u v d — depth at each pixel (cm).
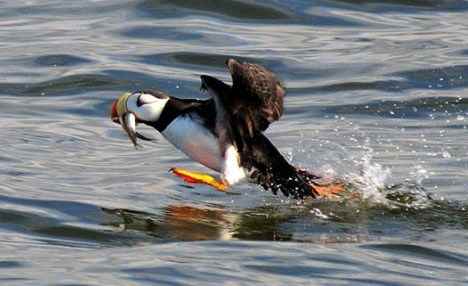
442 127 1652
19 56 1942
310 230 1252
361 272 1105
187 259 1130
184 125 1262
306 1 2209
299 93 1806
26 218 1272
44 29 2086
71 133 1616
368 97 1778
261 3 2175
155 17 2136
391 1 2234
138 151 1542
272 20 2142
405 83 1838
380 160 1491
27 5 2208
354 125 1656
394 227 1265
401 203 1334
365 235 1235
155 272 1091
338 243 1202
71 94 1803
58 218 1273
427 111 1727
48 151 1530
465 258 1166
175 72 1902
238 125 1244
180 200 1350
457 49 1978
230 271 1096
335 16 2161
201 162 1283
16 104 1747
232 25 2114
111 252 1166
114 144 1573
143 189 1387
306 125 1655
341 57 1953
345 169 1457
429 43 2017
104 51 1975
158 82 1855
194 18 2133
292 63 1927
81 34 2059
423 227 1265
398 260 1152
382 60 1934
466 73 1870
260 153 1265
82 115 1711
